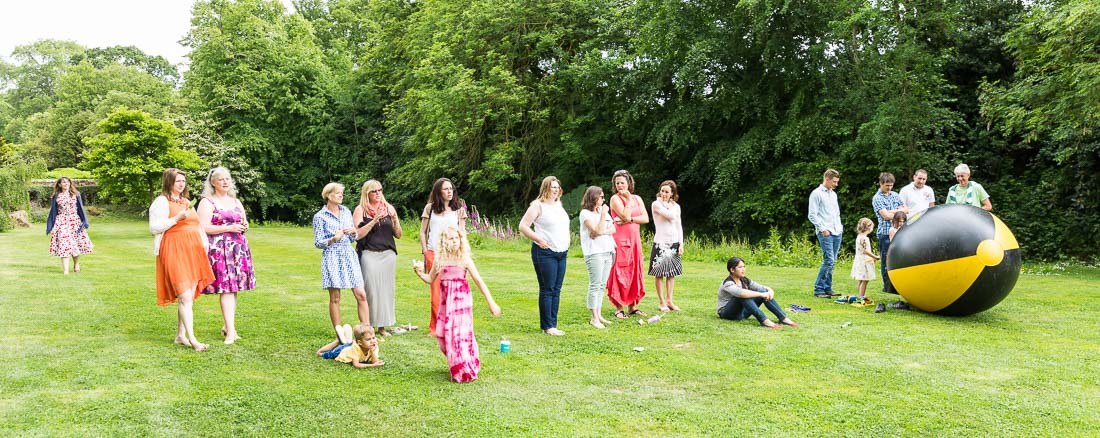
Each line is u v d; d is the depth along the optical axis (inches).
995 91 555.8
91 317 273.1
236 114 1302.9
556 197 251.9
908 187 340.8
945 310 272.7
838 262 518.0
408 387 179.3
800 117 722.2
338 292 233.9
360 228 237.5
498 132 979.3
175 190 222.5
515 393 174.6
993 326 256.8
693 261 557.6
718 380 186.4
